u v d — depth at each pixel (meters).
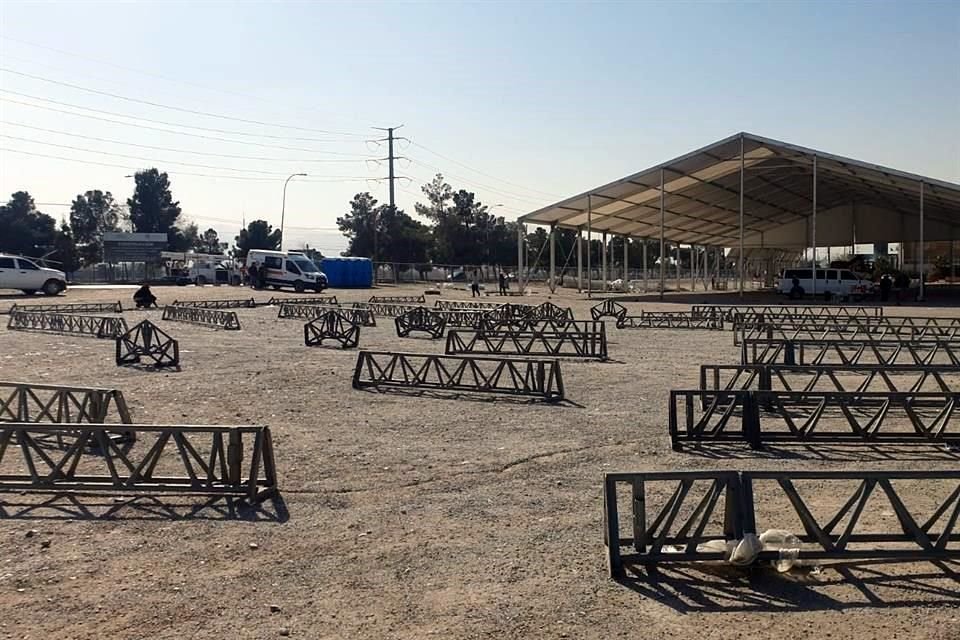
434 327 24.61
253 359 18.31
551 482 7.97
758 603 5.02
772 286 72.50
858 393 9.82
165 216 105.94
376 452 9.23
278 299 41.38
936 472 5.57
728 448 9.50
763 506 7.10
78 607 4.99
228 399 12.88
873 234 62.31
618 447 9.53
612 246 75.25
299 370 16.38
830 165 41.25
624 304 42.53
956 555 5.51
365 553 5.95
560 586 5.30
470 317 27.48
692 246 70.75
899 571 5.53
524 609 4.94
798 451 9.38
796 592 5.19
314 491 7.62
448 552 5.96
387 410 11.99
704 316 29.67
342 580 5.42
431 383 14.12
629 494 7.53
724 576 5.45
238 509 7.07
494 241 94.12
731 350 20.67
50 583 5.38
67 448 9.43
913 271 72.44
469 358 13.69
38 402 10.39
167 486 7.43
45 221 90.94
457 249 90.81
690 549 5.54
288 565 5.71
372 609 4.95
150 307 36.06
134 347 17.64
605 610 4.92
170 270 66.94
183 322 28.94
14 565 5.71
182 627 4.70
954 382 14.95
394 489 7.71
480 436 10.14
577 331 22.06
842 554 5.52
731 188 49.59
